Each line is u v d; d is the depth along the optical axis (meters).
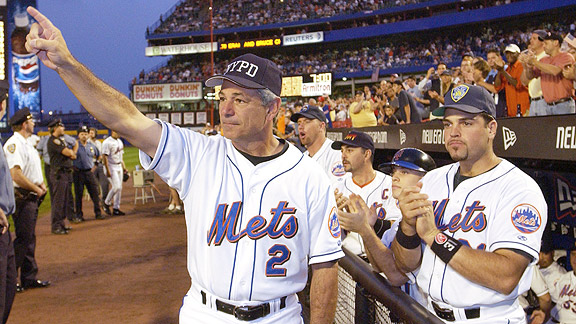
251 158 1.86
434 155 5.59
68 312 4.76
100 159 11.08
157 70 49.75
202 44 47.56
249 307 1.78
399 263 2.26
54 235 8.62
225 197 1.81
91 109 1.65
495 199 2.03
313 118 4.58
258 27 46.28
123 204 12.95
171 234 8.68
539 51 5.02
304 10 45.44
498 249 1.91
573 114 2.61
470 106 2.03
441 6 38.41
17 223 5.13
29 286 5.54
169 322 4.48
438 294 2.08
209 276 1.80
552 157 2.80
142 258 6.94
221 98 1.83
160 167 1.81
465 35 36.00
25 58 47.69
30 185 5.06
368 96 10.89
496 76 5.86
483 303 1.98
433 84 7.64
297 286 1.86
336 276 1.93
